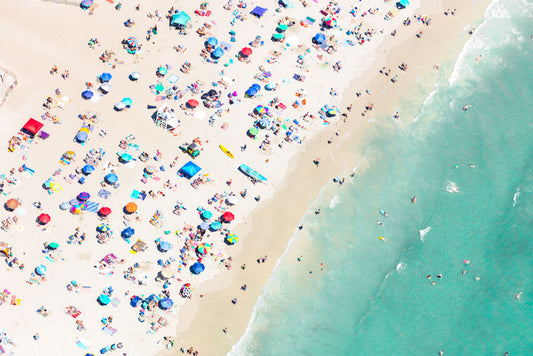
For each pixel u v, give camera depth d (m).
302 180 75.06
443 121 82.19
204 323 64.81
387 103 82.62
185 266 67.94
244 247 69.69
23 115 78.12
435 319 66.44
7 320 63.66
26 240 68.56
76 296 65.38
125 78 82.12
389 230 72.62
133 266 67.44
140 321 64.31
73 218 70.38
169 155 75.81
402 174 77.12
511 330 65.62
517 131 81.56
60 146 75.81
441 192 75.88
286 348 64.12
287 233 71.06
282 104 80.69
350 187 75.25
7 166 73.88
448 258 70.62
